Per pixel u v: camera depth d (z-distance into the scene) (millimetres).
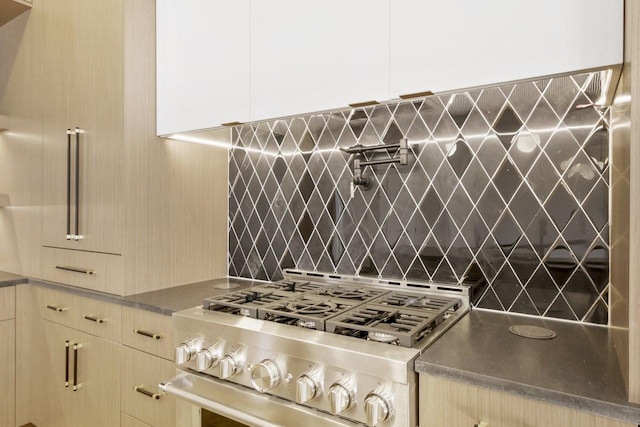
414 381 927
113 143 1671
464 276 1443
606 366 895
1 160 2293
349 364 968
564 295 1275
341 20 1280
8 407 1975
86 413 1744
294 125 1854
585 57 930
